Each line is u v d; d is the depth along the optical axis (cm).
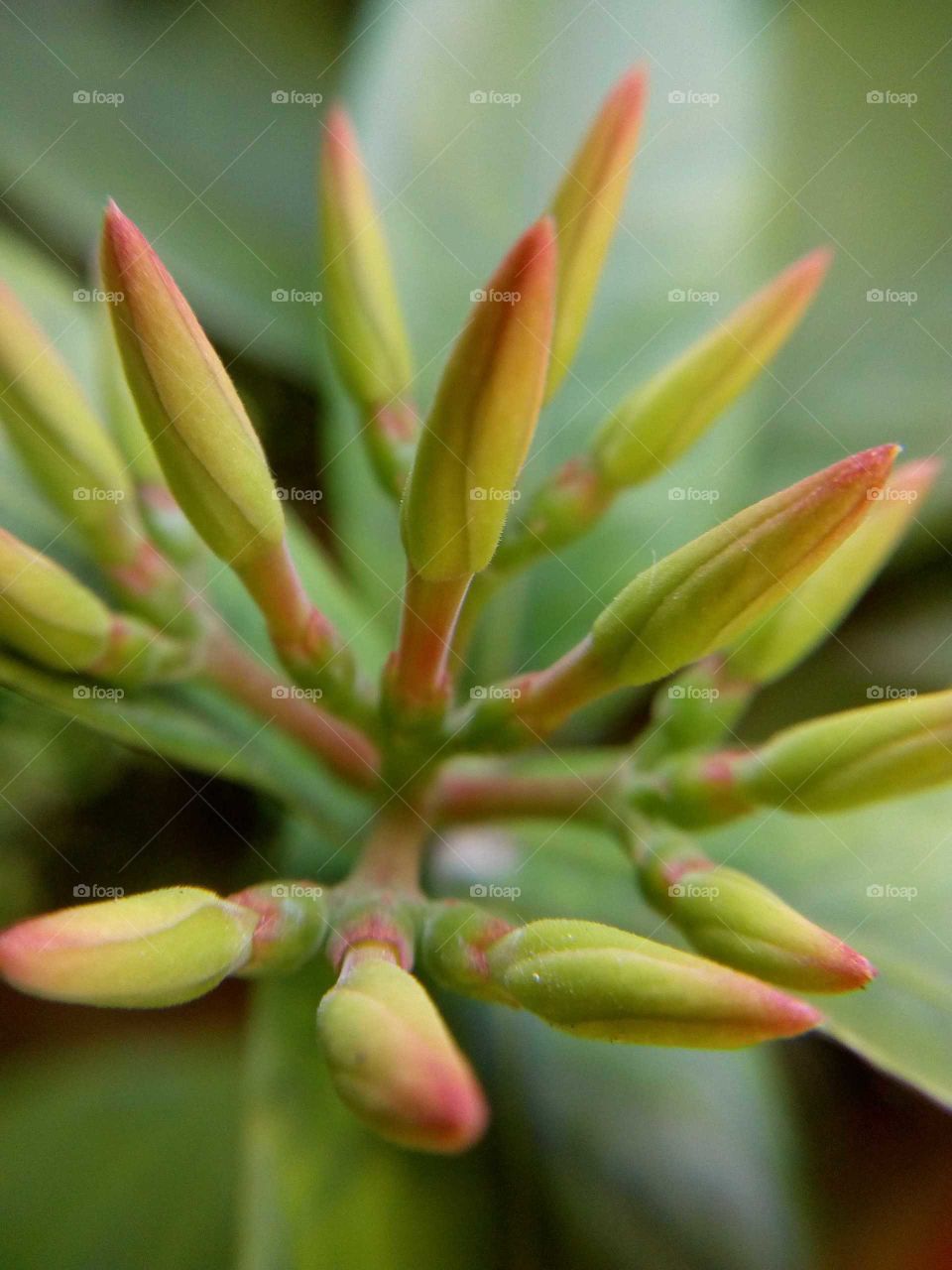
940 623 7
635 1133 6
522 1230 6
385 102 7
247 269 7
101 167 7
